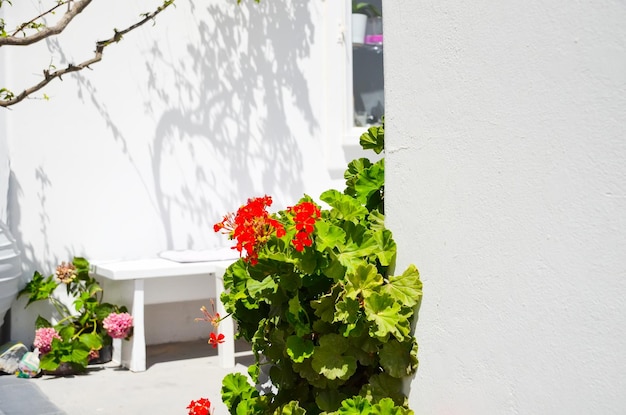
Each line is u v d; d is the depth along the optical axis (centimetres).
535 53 174
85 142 448
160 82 468
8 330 437
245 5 491
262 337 244
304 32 511
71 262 444
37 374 404
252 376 251
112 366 428
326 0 515
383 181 259
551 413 170
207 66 481
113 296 445
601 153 158
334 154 520
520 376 179
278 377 246
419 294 213
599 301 158
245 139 493
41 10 434
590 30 160
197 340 488
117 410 339
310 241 207
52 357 400
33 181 436
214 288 448
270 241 224
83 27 446
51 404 348
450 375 202
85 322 429
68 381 394
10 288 401
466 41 196
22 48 431
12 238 405
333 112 519
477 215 192
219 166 486
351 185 277
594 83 159
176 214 473
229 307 259
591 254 160
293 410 226
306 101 512
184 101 475
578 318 163
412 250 218
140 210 464
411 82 218
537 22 173
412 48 217
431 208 210
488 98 188
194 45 477
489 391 188
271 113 501
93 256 451
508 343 182
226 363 419
